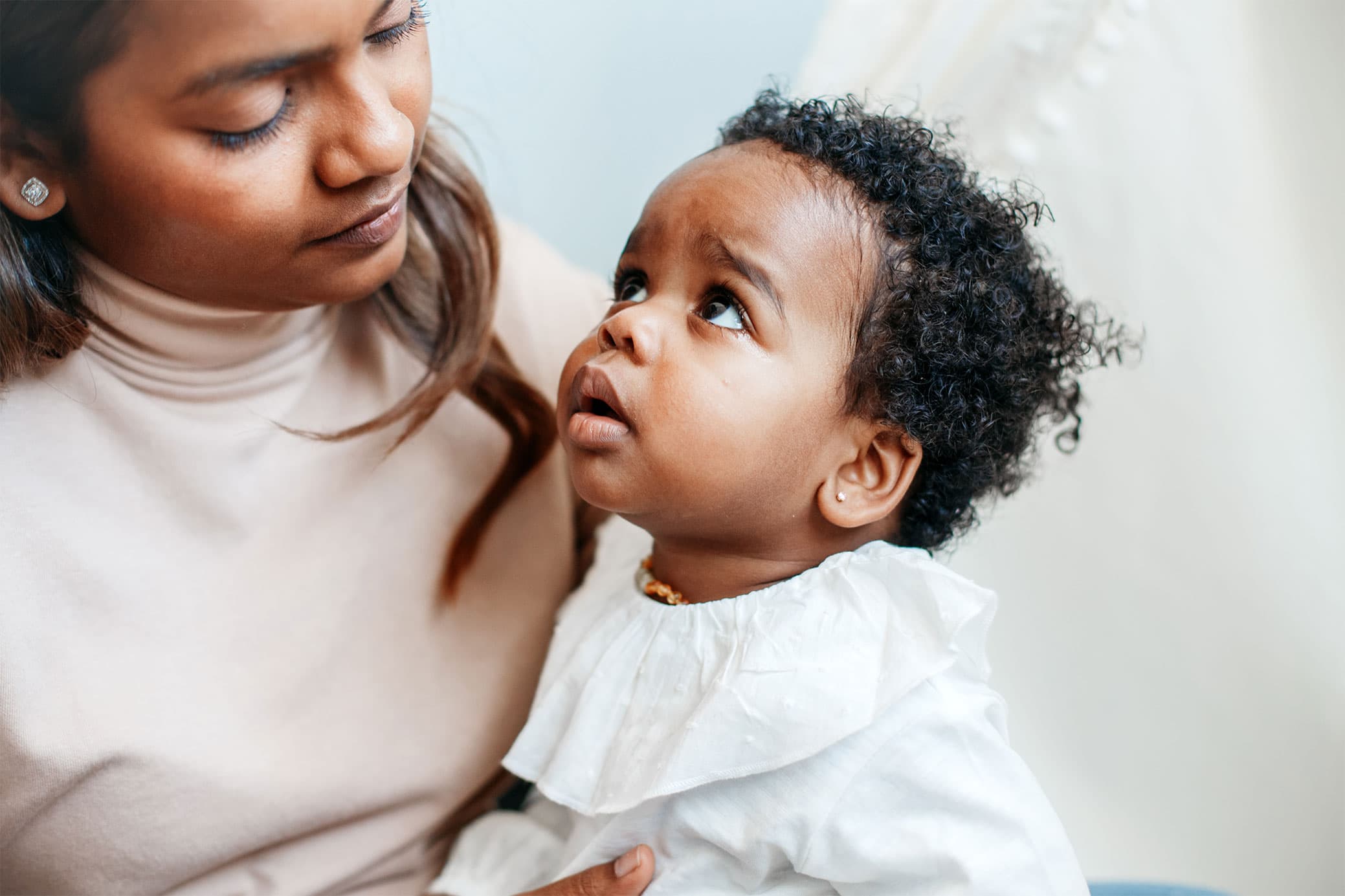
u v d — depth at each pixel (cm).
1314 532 102
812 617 74
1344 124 97
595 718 79
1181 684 108
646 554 92
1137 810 108
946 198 79
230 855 76
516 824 88
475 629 88
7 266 60
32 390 68
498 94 131
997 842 70
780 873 75
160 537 73
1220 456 104
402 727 83
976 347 78
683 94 147
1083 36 103
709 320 72
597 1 137
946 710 71
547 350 99
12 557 67
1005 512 113
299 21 51
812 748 69
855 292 74
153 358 70
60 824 71
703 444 71
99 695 70
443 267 82
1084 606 111
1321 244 100
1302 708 103
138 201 57
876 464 78
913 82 109
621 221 153
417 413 83
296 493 78
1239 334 103
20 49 52
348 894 84
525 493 93
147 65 52
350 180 58
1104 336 106
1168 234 104
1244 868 105
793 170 75
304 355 79
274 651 77
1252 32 99
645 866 73
